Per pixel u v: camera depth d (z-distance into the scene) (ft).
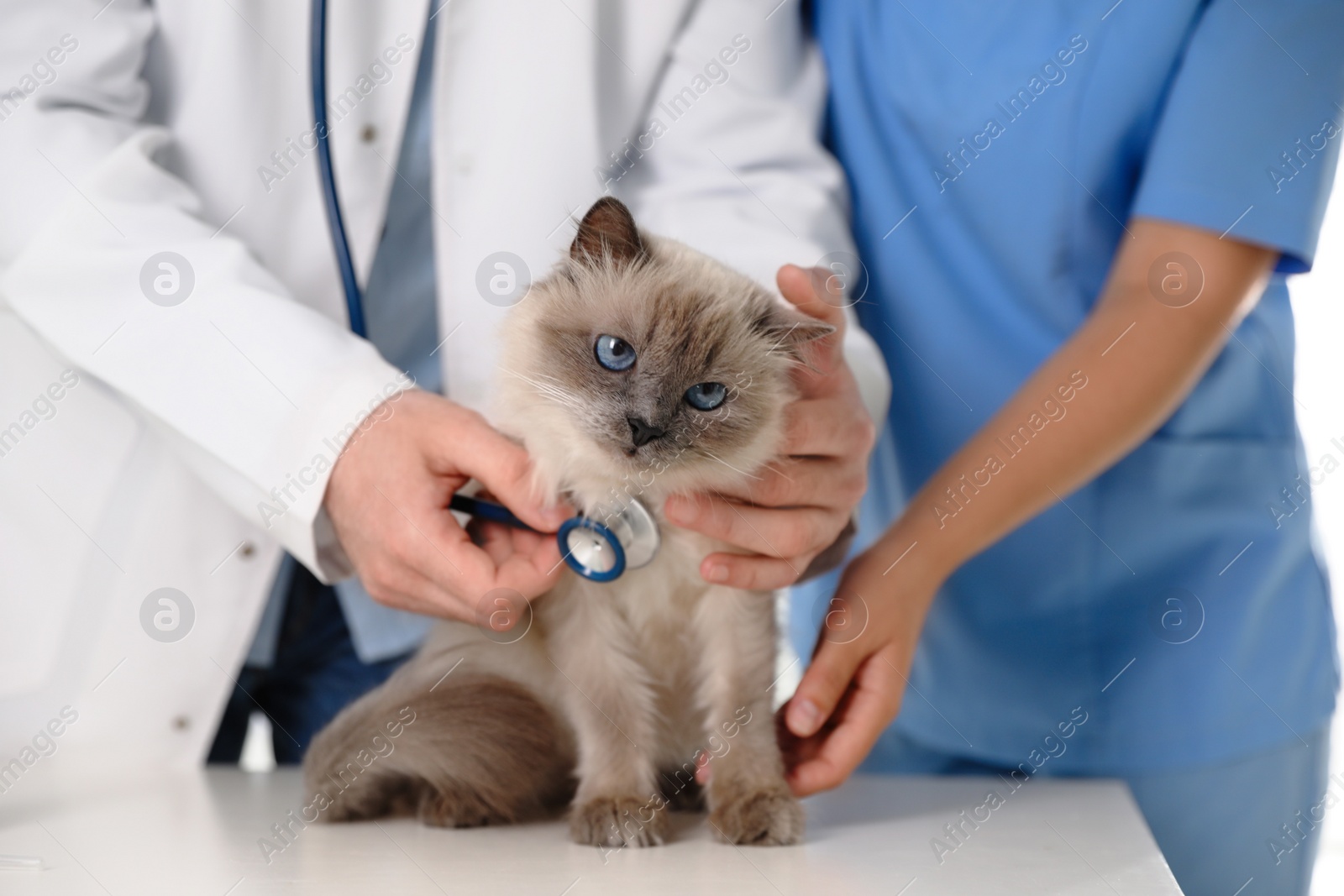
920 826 5.71
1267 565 7.73
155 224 6.39
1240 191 6.88
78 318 6.17
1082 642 7.98
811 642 8.98
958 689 8.33
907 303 8.54
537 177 7.54
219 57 7.20
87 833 5.39
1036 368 8.16
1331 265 12.33
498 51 7.49
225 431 5.88
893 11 8.36
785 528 5.76
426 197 7.97
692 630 6.24
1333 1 7.14
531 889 4.32
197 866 4.71
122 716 7.00
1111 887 4.36
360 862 4.83
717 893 4.24
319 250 7.58
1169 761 7.72
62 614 6.82
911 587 6.41
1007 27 7.89
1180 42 7.38
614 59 8.07
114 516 6.91
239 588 7.11
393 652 7.91
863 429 6.31
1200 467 7.79
